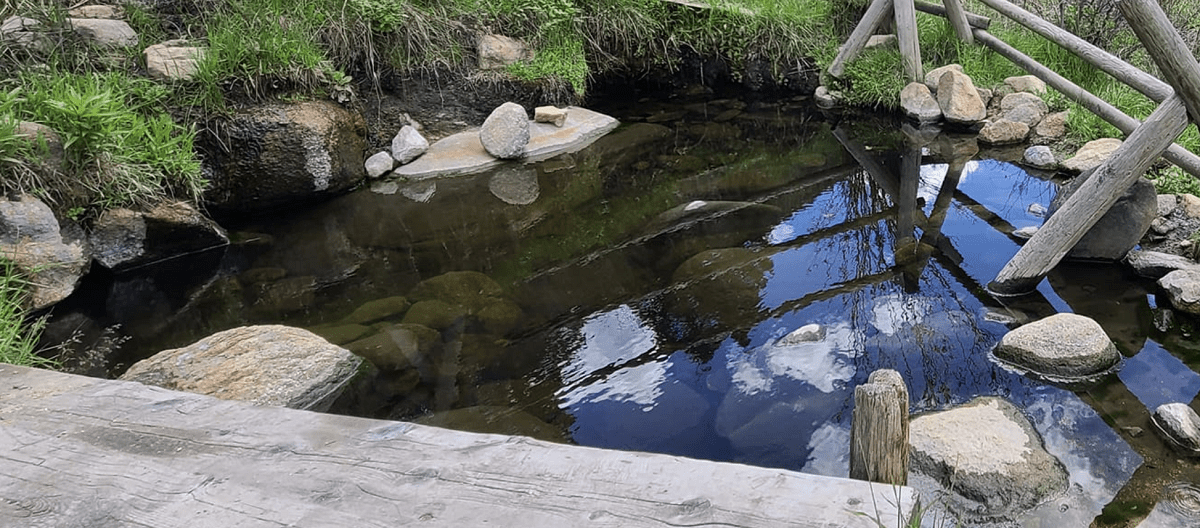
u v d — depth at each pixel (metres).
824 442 2.73
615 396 3.06
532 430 2.85
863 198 5.21
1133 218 3.87
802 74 7.71
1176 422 2.63
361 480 1.77
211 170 4.95
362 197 5.39
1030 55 6.92
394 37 6.00
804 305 3.73
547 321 3.67
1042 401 2.90
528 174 5.80
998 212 4.86
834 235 4.59
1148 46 3.24
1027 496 2.40
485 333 3.57
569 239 4.66
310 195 5.23
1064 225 3.62
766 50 7.65
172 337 3.69
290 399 2.95
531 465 1.78
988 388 3.00
